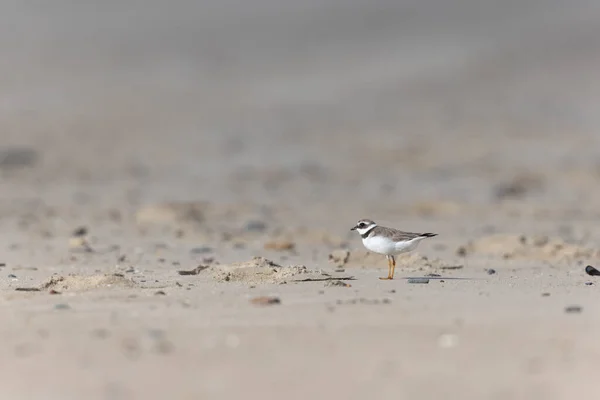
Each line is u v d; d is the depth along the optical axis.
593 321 7.91
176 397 5.93
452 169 29.48
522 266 12.61
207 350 7.02
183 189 26.20
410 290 9.80
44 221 19.30
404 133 37.25
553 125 37.53
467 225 19.61
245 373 6.42
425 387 6.10
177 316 8.25
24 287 10.23
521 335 7.42
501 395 5.94
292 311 8.44
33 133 37.97
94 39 57.88
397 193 25.62
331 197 24.89
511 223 19.98
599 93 42.75
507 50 51.50
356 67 51.69
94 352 7.02
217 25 61.12
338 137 36.81
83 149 34.75
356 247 15.62
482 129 37.34
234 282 10.48
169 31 59.75
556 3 59.00
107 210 21.33
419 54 52.88
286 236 16.98
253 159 32.12
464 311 8.41
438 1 61.47
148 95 47.53
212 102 45.97
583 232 18.28
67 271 12.23
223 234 17.12
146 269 12.30
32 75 50.38
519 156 31.66
